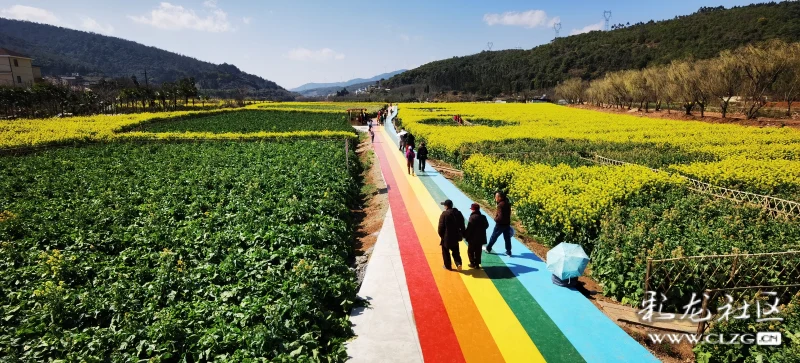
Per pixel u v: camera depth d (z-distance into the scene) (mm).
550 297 9812
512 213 16859
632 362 7523
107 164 27594
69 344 7570
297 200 16172
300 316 8336
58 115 72875
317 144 33969
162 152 32125
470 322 8828
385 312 9289
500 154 25734
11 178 23266
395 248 13070
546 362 7539
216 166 25938
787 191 17469
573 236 12797
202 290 9766
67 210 16156
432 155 31703
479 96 148125
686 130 40312
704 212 13586
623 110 82000
